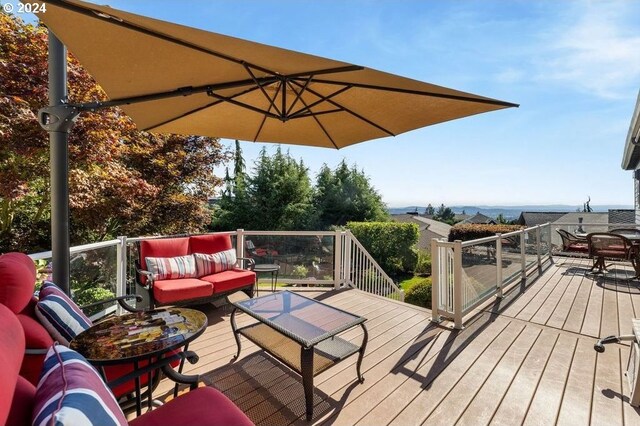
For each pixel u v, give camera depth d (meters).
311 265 5.43
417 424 2.08
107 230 6.57
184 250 4.26
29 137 3.93
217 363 2.79
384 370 2.72
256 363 2.79
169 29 1.44
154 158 7.34
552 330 3.56
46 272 3.31
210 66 1.90
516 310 4.20
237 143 13.46
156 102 2.48
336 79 2.03
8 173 4.18
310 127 3.03
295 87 2.38
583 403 2.29
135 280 4.04
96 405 0.91
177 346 1.77
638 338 2.28
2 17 4.01
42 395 0.95
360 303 4.54
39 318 1.84
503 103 2.03
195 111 2.70
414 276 13.29
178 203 7.89
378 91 2.21
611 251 5.91
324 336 2.21
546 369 2.75
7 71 3.84
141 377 1.95
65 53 2.27
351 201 16.42
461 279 3.62
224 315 3.99
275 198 13.73
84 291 3.43
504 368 2.76
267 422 2.08
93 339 1.82
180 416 1.40
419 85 1.82
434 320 3.80
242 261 5.12
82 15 1.38
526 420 2.12
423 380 2.57
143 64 1.85
